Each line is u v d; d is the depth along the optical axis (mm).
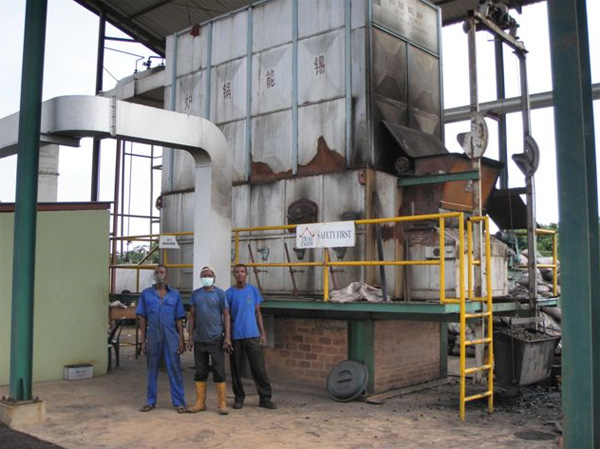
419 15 11203
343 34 10172
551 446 6598
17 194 7781
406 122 10617
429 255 9344
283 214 10688
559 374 9727
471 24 9094
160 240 10898
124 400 9117
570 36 4988
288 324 10188
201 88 12328
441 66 11648
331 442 6848
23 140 7758
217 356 8227
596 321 5410
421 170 9789
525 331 9219
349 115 9961
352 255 9609
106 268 11633
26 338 7781
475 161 8953
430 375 10508
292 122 10703
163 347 8461
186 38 12773
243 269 8641
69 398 9242
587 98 5629
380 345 9438
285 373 10203
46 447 6621
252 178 11242
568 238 4957
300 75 10680
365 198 9594
